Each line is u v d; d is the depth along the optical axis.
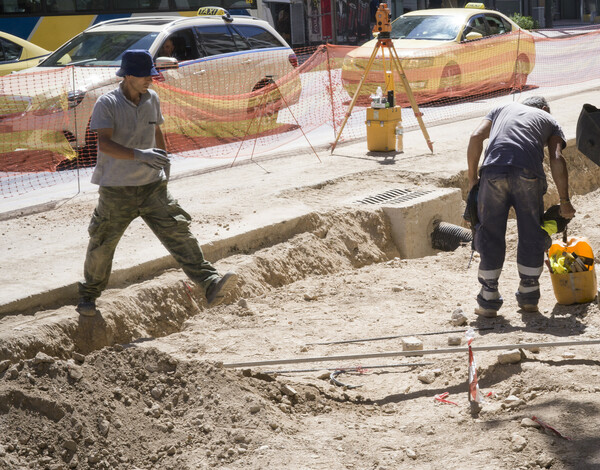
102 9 17.83
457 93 17.14
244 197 9.13
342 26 30.83
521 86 18.69
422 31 18.11
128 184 5.32
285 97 14.05
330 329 6.03
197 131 12.95
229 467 4.09
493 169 5.71
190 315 6.48
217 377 4.78
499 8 42.59
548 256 6.22
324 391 4.96
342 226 8.45
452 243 8.93
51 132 11.31
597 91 17.92
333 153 11.95
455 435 4.24
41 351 5.24
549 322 5.75
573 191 11.97
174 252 5.59
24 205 9.32
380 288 6.99
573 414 4.23
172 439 4.41
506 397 4.65
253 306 6.60
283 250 7.70
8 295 5.80
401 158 11.34
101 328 5.68
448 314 6.24
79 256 6.94
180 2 18.53
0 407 4.41
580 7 47.28
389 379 5.16
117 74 5.24
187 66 13.20
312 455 4.12
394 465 3.99
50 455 4.27
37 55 15.78
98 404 4.56
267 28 15.39
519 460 3.88
